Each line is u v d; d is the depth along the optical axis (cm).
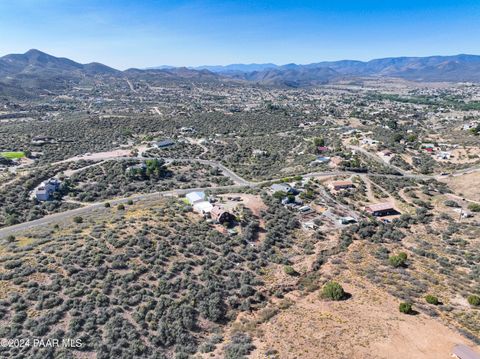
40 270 4222
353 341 3512
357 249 5819
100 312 3800
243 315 4225
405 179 9512
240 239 5803
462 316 3941
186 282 4553
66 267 4334
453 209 7612
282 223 6531
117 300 4016
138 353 3419
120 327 3666
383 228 6650
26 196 8150
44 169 9875
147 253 4931
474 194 8450
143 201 7812
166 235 5519
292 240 6081
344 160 10738
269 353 3372
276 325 3906
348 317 3959
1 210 7362
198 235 5731
